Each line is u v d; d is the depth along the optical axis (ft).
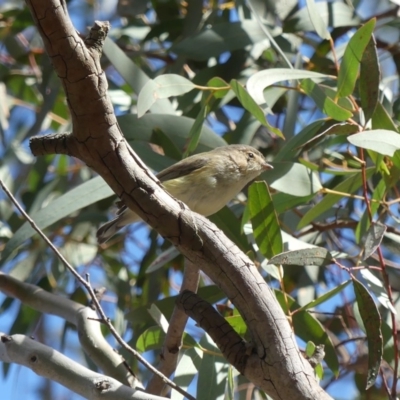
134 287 42.47
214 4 42.37
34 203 41.29
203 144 34.99
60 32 17.22
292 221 35.55
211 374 27.45
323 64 38.42
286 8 36.81
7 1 49.85
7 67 45.60
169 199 19.92
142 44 43.42
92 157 19.24
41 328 49.73
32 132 39.88
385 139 26.17
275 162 32.17
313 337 28.76
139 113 30.53
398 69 41.73
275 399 19.56
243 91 29.99
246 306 19.70
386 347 29.91
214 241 19.93
